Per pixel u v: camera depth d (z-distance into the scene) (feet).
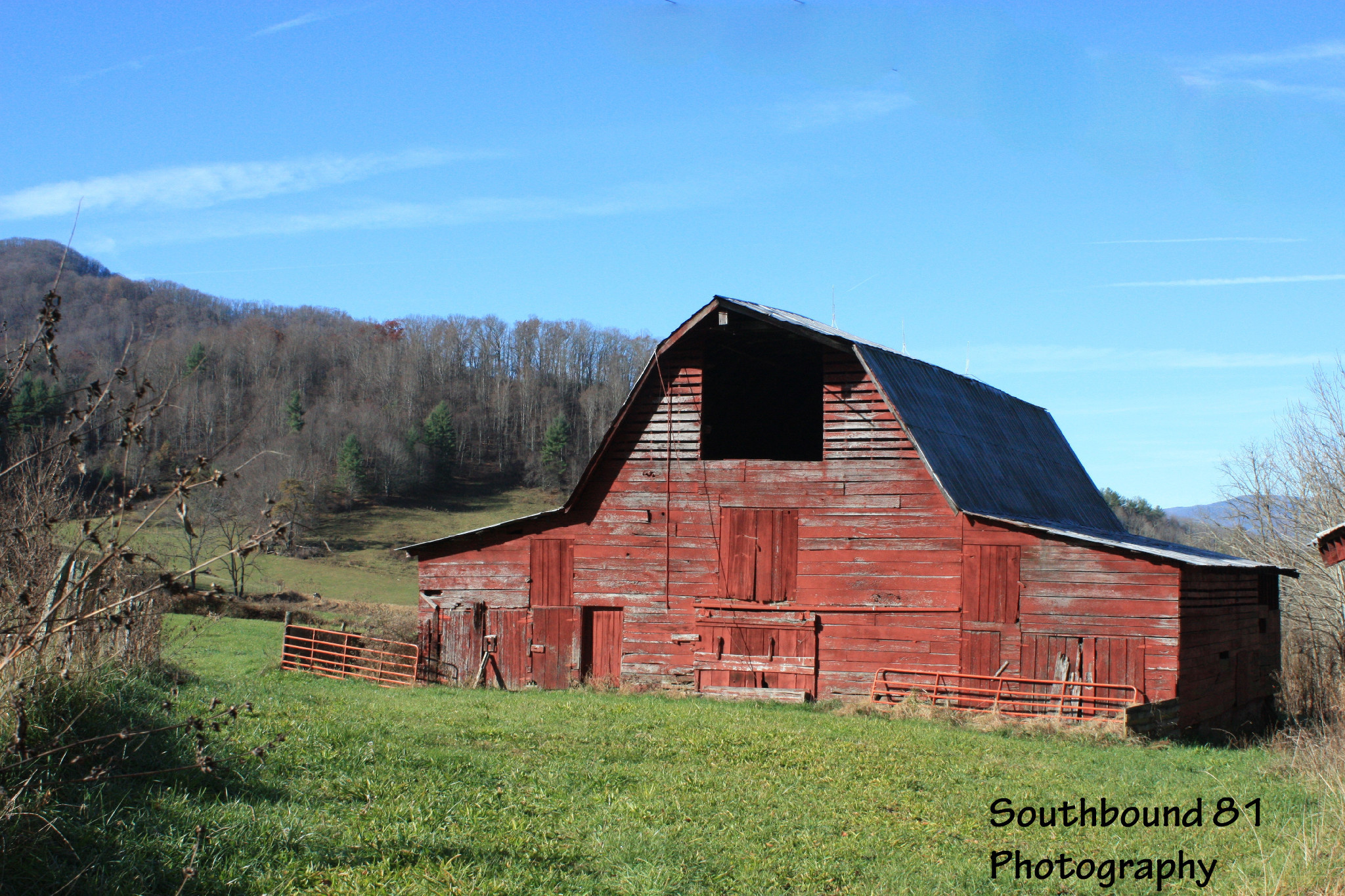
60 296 20.26
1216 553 113.80
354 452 332.19
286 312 446.19
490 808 33.81
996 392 108.88
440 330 440.04
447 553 90.27
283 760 35.73
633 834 32.48
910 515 77.66
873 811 38.09
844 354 80.74
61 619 22.82
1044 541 73.46
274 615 149.89
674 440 84.23
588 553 85.81
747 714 63.98
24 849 23.16
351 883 25.27
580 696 73.97
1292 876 30.07
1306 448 120.26
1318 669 86.02
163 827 26.86
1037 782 44.88
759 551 81.30
